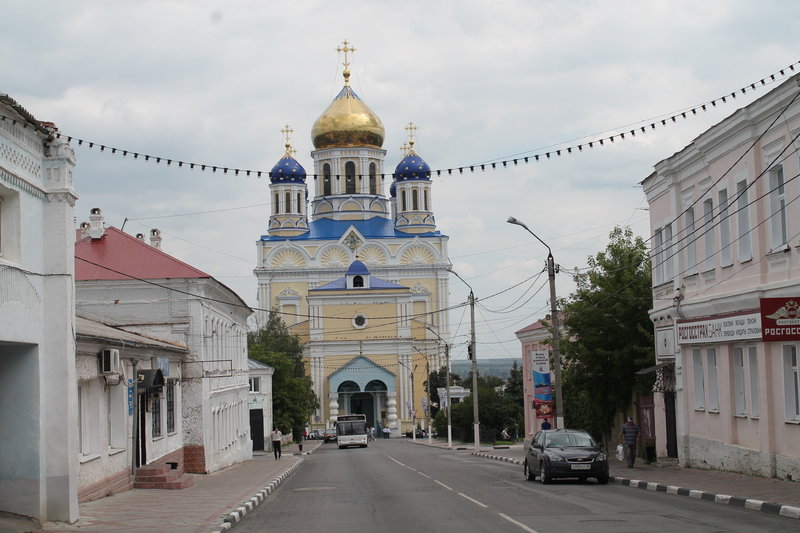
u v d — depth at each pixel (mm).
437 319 120375
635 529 16172
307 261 120938
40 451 18703
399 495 25891
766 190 25688
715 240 29484
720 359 29094
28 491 18625
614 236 38875
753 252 26359
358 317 113188
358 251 121188
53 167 19344
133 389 28531
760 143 26031
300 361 108375
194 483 32312
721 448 29062
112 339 24984
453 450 66938
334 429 97188
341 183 123938
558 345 35219
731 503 20453
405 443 88875
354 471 40719
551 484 28125
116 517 20438
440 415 98812
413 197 124000
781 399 24859
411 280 120938
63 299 19172
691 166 31203
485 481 30469
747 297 26391
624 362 37281
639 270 38188
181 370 39219
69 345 19188
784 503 18766
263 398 75062
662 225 34562
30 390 18797
